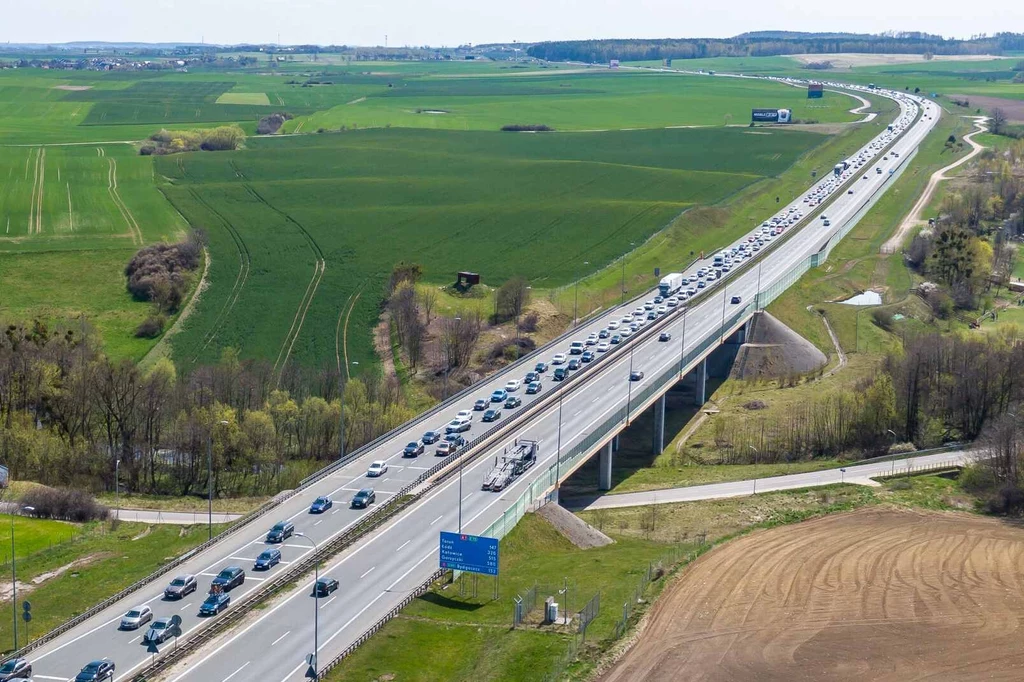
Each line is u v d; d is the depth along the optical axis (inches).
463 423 7618.1
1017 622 5713.6
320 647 4857.3
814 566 6368.1
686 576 6136.8
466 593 5575.8
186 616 5113.2
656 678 4997.5
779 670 5157.5
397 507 6289.4
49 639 4940.9
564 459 6953.7
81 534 6638.8
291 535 5890.8
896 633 5565.9
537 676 4872.0
